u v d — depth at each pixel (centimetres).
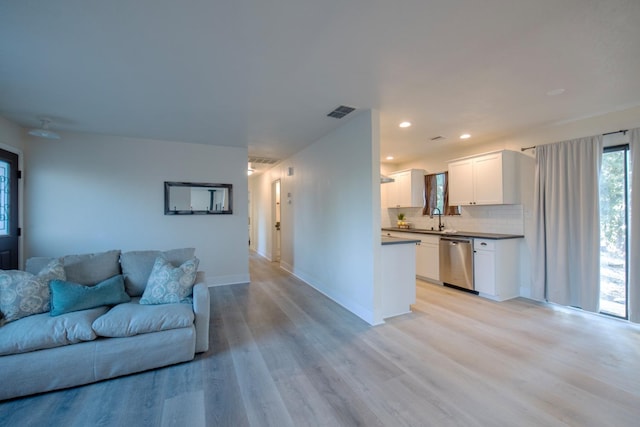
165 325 230
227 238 491
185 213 461
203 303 254
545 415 174
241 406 185
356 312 349
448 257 455
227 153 489
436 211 549
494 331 295
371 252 320
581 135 345
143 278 288
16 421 172
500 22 171
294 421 171
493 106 305
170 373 222
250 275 561
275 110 317
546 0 153
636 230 298
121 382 211
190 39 188
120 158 423
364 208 332
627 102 295
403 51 203
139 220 434
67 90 263
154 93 271
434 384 206
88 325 213
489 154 418
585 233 336
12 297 220
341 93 272
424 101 291
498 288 392
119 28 176
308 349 260
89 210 406
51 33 179
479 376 215
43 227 382
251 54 206
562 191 356
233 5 157
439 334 289
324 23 173
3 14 160
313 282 477
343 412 179
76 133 400
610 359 238
